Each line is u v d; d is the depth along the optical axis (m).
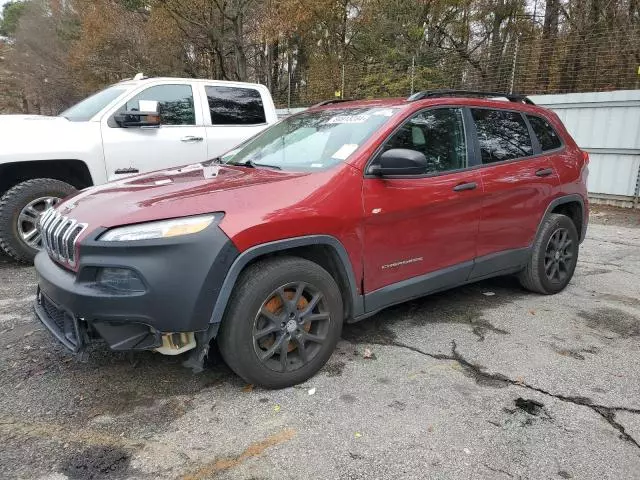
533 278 4.44
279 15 18.98
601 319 4.03
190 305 2.49
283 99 21.84
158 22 21.78
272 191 2.82
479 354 3.38
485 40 17.61
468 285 4.88
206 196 2.70
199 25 20.03
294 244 2.77
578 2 13.66
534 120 4.52
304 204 2.83
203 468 2.26
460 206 3.62
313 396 2.83
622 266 5.66
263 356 2.78
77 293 2.49
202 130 6.38
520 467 2.28
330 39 21.12
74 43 31.20
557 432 2.54
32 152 5.09
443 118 3.70
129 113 5.62
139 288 2.46
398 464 2.29
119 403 2.75
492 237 3.95
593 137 9.50
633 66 11.55
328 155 3.29
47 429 2.52
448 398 2.83
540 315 4.10
